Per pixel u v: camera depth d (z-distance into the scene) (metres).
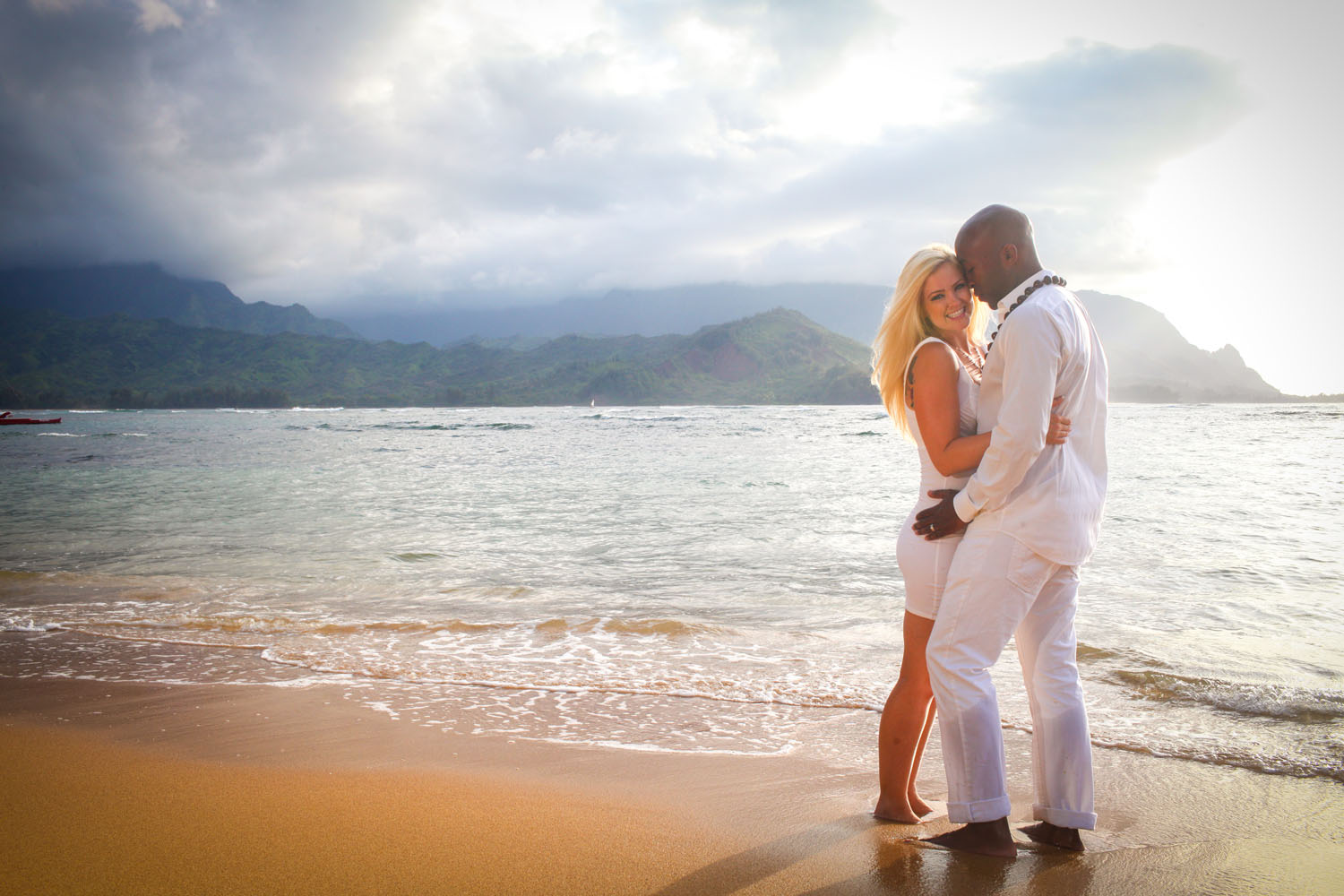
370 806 2.55
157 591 6.43
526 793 2.68
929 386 2.29
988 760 2.21
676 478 17.56
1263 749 3.12
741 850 2.23
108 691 3.92
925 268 2.41
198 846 2.24
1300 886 1.98
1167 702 3.69
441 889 1.99
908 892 1.97
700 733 3.37
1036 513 2.13
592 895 1.96
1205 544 8.17
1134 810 2.59
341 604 5.99
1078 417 2.19
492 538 9.16
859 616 5.54
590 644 4.82
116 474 19.72
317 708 3.67
